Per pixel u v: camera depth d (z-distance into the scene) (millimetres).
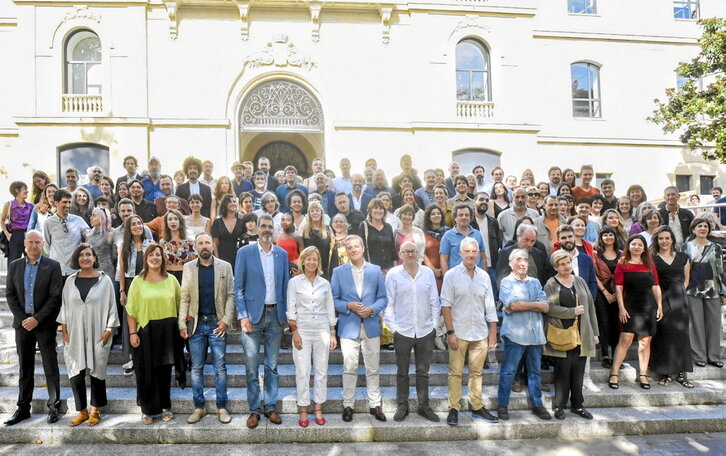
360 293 5609
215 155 13258
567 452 5109
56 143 12758
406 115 14047
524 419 5586
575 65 16297
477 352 5566
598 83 16391
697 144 14383
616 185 16094
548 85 15906
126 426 5258
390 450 5102
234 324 7074
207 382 6109
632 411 5863
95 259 5602
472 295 5566
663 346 6352
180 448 5086
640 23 16469
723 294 6895
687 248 7086
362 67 13938
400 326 5566
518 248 6227
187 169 9000
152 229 7020
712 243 6977
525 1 14742
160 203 8023
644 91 16453
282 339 6859
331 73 13828
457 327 5559
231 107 13359
